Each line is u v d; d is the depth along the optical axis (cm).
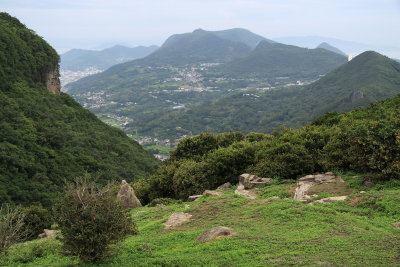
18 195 3578
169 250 934
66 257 1056
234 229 1002
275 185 1602
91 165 5019
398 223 885
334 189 1348
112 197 897
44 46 6862
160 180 2150
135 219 1482
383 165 1295
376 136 1339
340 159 1608
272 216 1062
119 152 6369
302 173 1702
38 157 4444
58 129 5456
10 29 6259
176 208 1507
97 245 832
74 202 846
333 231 862
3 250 1114
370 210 1050
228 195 1441
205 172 1959
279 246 799
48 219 2314
